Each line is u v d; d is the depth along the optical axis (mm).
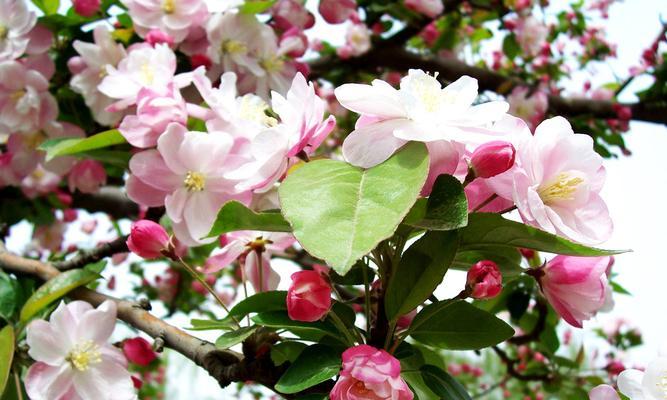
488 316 323
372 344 316
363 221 265
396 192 272
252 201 403
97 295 454
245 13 560
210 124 402
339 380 287
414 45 1017
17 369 443
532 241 299
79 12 557
